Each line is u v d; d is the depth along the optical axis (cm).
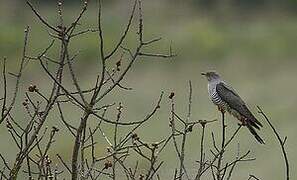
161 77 2877
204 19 3994
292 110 2398
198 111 2414
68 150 1766
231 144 1947
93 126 1998
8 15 3597
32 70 2742
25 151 566
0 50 3155
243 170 1752
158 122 2275
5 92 583
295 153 1931
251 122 953
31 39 3191
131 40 3319
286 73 2900
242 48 3347
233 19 4181
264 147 1952
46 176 590
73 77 559
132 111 2428
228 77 2947
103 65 554
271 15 4284
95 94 555
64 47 562
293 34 3609
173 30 3600
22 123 1878
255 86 2759
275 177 1762
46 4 3728
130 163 1410
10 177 565
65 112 2094
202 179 1288
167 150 1811
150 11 3931
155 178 1316
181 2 4084
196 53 3222
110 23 3584
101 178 1053
